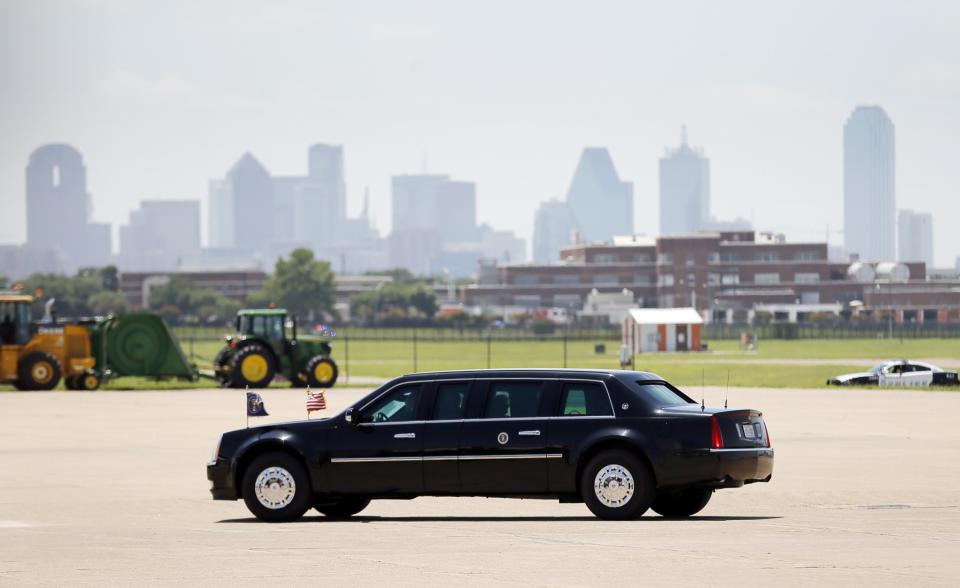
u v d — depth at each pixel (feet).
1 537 137.80
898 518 147.95
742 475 144.46
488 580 104.58
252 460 154.71
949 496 173.68
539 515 158.10
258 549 125.39
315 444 150.82
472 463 146.72
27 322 494.59
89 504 174.09
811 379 589.73
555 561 114.42
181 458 242.99
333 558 118.32
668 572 107.34
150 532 141.38
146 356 523.70
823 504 165.07
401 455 148.36
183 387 516.73
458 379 149.89
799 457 234.38
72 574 110.22
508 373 149.48
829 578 103.45
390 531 139.95
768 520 146.51
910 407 381.40
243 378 510.17
